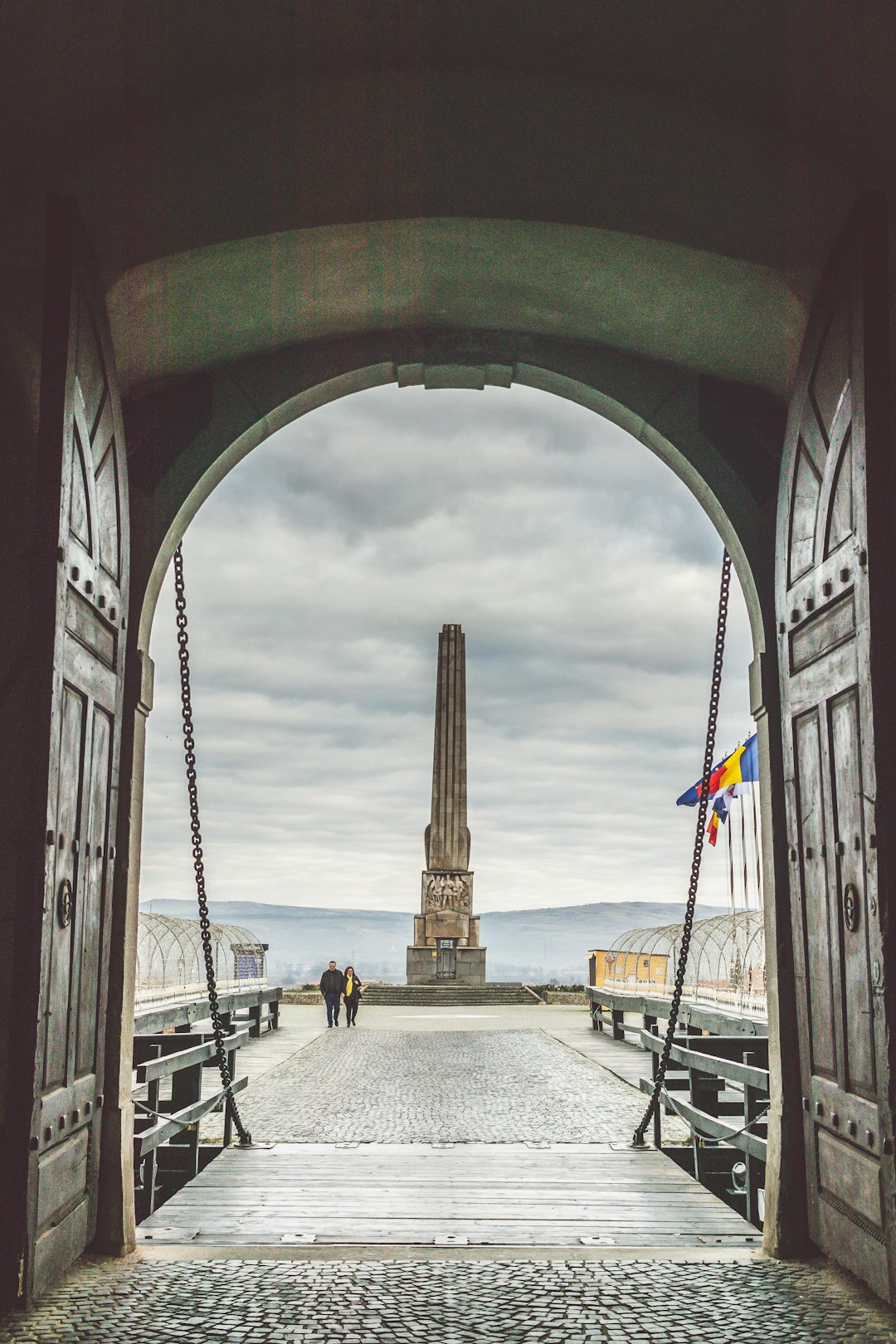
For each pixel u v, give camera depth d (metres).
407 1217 6.88
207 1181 7.91
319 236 5.71
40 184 5.50
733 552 6.81
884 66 4.93
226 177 5.62
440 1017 27.86
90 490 5.20
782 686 6.10
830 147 5.60
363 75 5.65
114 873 5.96
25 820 4.46
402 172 5.68
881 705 4.69
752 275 5.73
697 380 6.79
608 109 5.74
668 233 5.67
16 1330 4.43
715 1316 4.82
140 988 11.92
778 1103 5.99
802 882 5.80
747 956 11.96
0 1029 5.05
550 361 6.94
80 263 4.84
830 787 5.37
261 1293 5.13
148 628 6.51
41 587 4.51
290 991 35.66
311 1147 9.31
